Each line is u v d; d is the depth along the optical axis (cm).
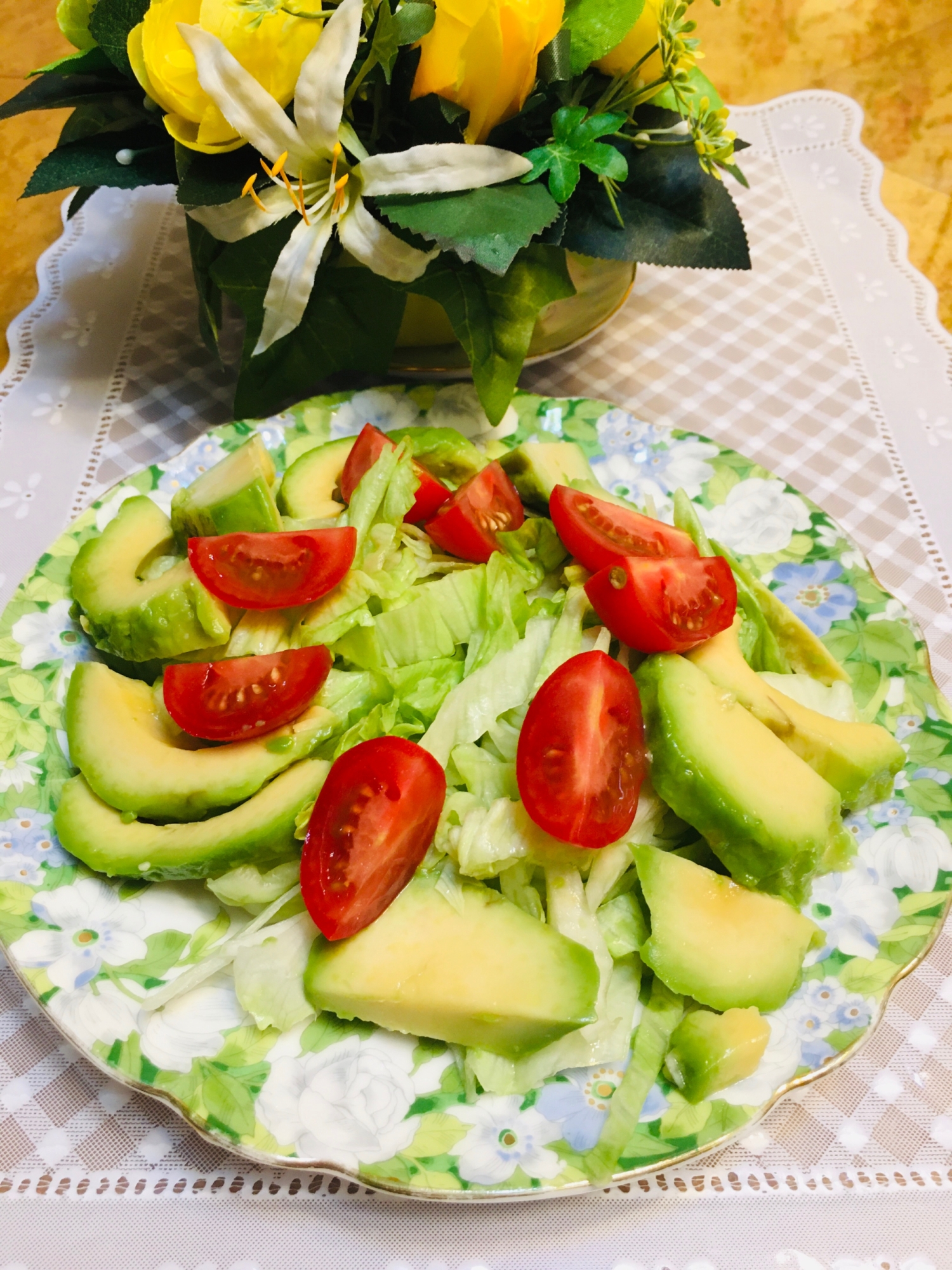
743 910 26
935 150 54
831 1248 24
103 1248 23
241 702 28
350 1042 25
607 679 27
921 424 41
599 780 26
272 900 26
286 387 38
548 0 30
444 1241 24
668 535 33
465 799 27
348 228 31
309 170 31
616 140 35
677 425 41
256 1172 24
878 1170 25
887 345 44
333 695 29
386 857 25
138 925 26
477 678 30
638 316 45
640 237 34
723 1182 24
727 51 58
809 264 47
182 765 27
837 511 38
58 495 37
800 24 59
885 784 29
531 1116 24
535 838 26
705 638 29
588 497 32
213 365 42
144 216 47
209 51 28
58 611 31
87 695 29
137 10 31
